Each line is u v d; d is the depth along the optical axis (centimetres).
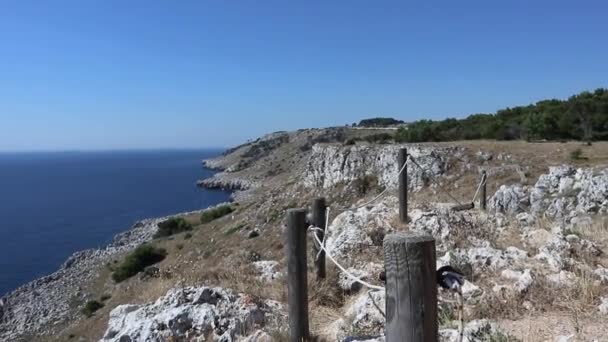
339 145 4900
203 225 5628
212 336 525
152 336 525
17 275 5269
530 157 3136
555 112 4188
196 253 4256
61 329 3506
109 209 9662
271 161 12669
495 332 443
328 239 998
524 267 646
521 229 921
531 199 2238
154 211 9244
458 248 831
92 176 19312
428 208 1112
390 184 3697
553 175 2284
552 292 540
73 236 7081
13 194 12800
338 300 641
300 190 5097
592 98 4028
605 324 464
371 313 533
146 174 19350
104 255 5625
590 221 1377
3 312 4178
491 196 2547
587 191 2028
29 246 6506
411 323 270
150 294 809
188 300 593
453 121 5388
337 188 4353
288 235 493
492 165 3173
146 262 4497
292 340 496
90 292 4331
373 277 675
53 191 13462
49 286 4719
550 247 729
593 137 3753
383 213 1096
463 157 3356
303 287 493
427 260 271
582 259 694
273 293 666
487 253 705
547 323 479
